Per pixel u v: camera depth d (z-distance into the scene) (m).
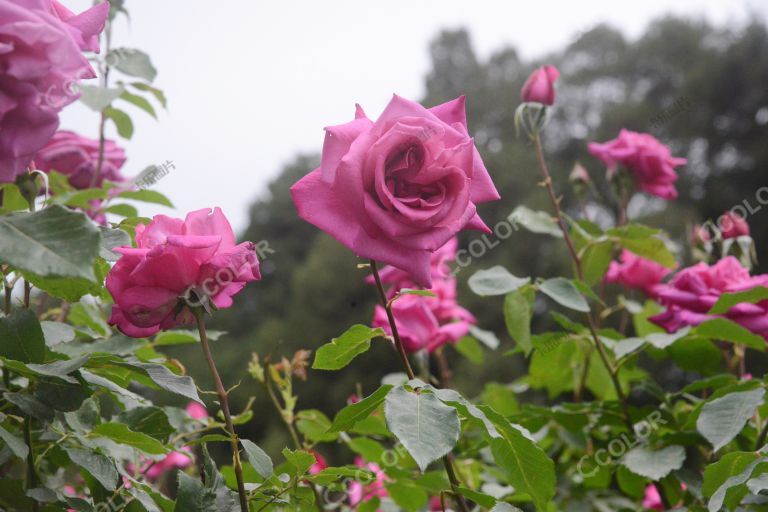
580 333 1.84
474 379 11.10
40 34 0.85
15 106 0.88
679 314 1.74
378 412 1.69
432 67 19.88
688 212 13.41
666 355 1.87
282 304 14.88
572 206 13.52
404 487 1.59
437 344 1.87
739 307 1.70
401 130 0.99
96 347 1.50
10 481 1.02
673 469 1.53
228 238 1.08
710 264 2.08
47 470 1.47
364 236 1.01
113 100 1.76
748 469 1.08
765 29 15.73
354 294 13.69
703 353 1.80
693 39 17.28
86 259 0.80
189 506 1.03
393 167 1.01
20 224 0.82
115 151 1.98
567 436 1.90
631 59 17.41
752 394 1.32
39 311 1.67
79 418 1.19
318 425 1.64
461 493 1.15
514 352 1.95
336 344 1.17
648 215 12.51
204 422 1.61
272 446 6.93
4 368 1.04
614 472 1.81
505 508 1.08
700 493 1.51
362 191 0.98
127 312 1.05
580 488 1.96
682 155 15.59
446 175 1.01
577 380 2.18
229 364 12.28
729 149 15.38
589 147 2.20
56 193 1.83
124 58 1.85
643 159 2.15
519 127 1.90
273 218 16.84
